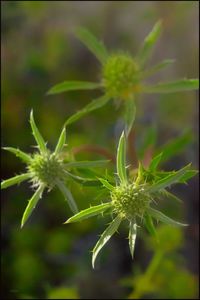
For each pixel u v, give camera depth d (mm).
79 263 521
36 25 630
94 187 394
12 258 522
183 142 482
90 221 533
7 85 587
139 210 374
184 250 545
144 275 502
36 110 582
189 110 594
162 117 579
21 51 613
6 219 542
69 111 592
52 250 526
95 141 548
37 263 517
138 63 454
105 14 659
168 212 540
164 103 590
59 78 612
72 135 558
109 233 373
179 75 657
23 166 562
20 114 577
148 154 457
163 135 572
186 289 505
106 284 529
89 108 441
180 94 598
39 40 625
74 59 647
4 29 596
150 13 611
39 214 547
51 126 572
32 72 592
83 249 525
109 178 384
